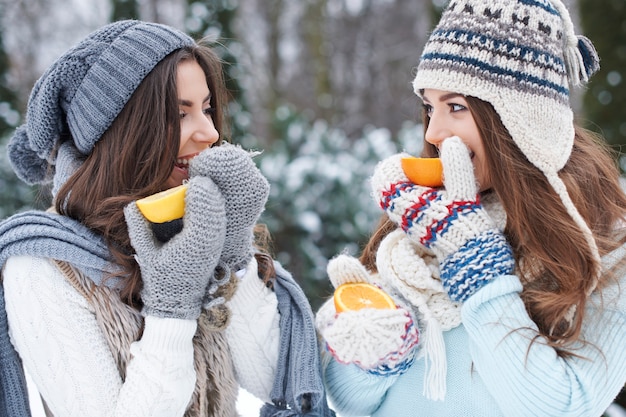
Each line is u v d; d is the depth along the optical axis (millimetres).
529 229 1292
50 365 1251
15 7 7945
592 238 1254
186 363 1271
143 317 1341
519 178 1296
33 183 1610
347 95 10195
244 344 1429
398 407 1377
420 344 1330
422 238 1278
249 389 1477
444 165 1281
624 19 4121
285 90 9867
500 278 1209
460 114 1348
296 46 10281
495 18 1288
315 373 1403
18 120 4859
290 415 1404
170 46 1366
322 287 4000
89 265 1295
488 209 1397
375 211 4062
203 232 1211
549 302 1246
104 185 1359
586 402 1182
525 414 1190
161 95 1334
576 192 1319
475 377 1304
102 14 8305
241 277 1418
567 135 1315
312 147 4414
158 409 1221
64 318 1265
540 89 1284
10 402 1343
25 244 1288
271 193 3988
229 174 1271
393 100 10156
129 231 1264
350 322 1136
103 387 1250
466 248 1234
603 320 1246
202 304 1321
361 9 10328
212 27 4461
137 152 1348
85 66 1346
